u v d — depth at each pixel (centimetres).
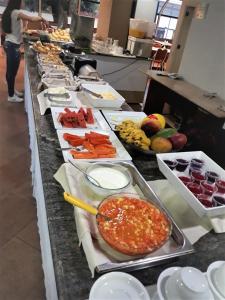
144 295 62
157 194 104
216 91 362
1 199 211
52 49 306
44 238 120
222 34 353
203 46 386
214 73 365
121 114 169
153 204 88
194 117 348
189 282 59
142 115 172
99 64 414
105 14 464
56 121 145
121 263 71
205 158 121
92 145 125
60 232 81
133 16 492
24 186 229
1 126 321
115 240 72
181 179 107
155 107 436
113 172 107
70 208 91
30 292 148
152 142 129
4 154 269
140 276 72
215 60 364
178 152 125
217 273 68
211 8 371
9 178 235
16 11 346
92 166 107
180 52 469
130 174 108
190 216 95
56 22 506
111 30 459
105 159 118
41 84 204
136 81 456
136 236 75
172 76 423
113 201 86
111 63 420
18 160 263
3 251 169
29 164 259
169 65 481
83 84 206
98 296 60
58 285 66
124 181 104
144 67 449
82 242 76
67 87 201
